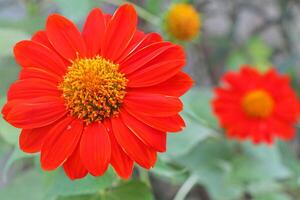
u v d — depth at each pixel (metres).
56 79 0.31
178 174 0.40
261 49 0.67
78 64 0.31
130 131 0.30
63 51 0.32
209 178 0.49
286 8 0.69
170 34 0.45
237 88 0.48
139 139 0.30
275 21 0.70
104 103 0.31
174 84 0.30
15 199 0.40
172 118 0.30
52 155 0.30
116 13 0.31
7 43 0.40
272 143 0.49
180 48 0.30
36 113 0.30
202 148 0.50
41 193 0.40
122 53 0.31
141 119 0.30
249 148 0.51
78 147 0.30
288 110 0.48
